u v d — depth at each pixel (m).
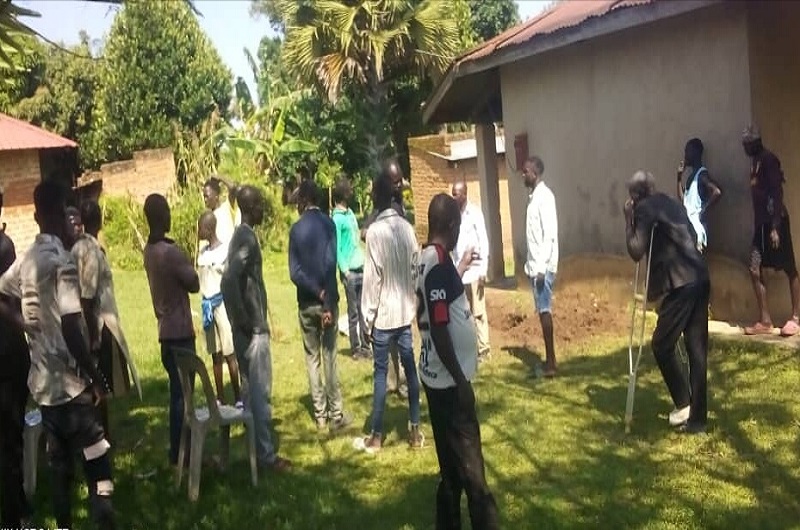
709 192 8.92
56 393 4.82
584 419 6.92
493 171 14.47
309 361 7.05
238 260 6.00
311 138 24.23
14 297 5.11
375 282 6.41
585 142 11.16
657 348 6.41
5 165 16.67
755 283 8.62
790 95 8.95
